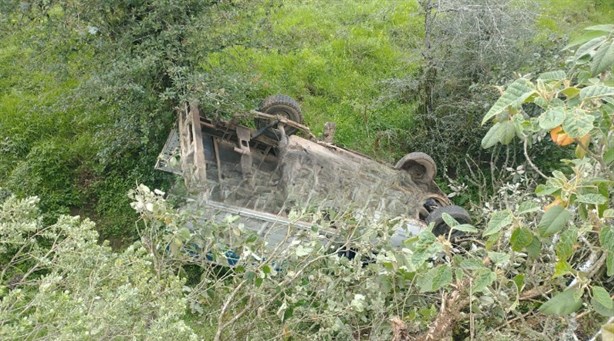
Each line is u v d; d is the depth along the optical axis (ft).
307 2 38.19
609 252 8.03
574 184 8.38
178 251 15.52
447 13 27.99
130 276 12.84
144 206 14.79
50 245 20.94
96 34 21.29
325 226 16.22
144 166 23.58
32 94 27.86
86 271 11.88
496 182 23.57
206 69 23.79
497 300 12.92
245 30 23.18
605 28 8.87
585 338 13.03
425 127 28.73
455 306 12.16
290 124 23.38
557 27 38.88
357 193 20.94
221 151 22.56
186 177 18.47
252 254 15.49
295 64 32.19
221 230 16.33
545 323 13.32
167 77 22.36
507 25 26.66
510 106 7.86
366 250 15.98
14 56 29.81
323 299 15.57
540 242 9.69
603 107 8.32
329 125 24.94
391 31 36.63
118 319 10.30
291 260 16.07
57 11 22.58
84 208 23.75
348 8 38.09
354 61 33.55
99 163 24.40
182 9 20.83
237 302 15.65
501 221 8.91
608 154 8.68
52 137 25.55
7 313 9.80
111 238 22.63
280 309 14.43
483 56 26.37
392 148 28.96
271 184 21.27
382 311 14.65
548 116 7.32
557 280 12.39
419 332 14.53
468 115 26.86
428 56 27.35
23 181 23.07
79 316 9.65
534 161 26.58
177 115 22.29
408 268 13.78
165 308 11.40
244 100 22.74
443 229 21.49
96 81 20.44
